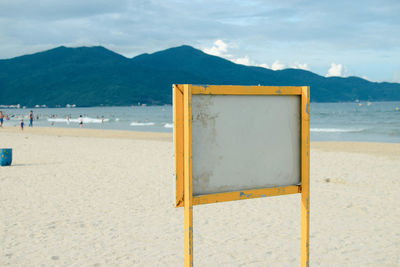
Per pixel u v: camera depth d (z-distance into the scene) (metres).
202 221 6.57
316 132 36.28
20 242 5.48
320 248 5.20
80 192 8.97
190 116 2.71
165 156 15.96
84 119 78.19
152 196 8.54
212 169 2.90
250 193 3.04
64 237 5.71
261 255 4.94
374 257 4.83
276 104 3.18
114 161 14.44
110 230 6.07
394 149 18.81
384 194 8.56
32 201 8.05
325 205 7.62
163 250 5.15
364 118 67.44
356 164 13.36
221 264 4.64
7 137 27.50
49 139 25.56
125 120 73.06
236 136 2.99
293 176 3.29
